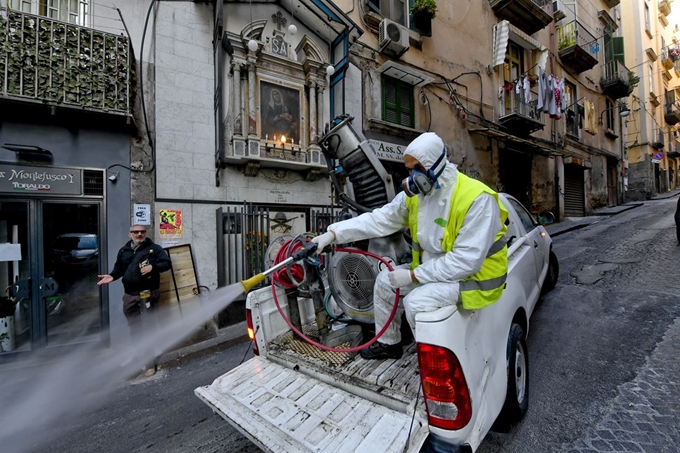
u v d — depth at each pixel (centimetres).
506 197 369
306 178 655
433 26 920
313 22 677
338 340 241
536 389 267
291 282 244
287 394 191
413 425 151
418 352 154
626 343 325
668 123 2388
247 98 585
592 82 1561
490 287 170
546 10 1234
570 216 1352
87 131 472
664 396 244
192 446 249
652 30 2114
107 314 475
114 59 466
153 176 514
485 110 1056
